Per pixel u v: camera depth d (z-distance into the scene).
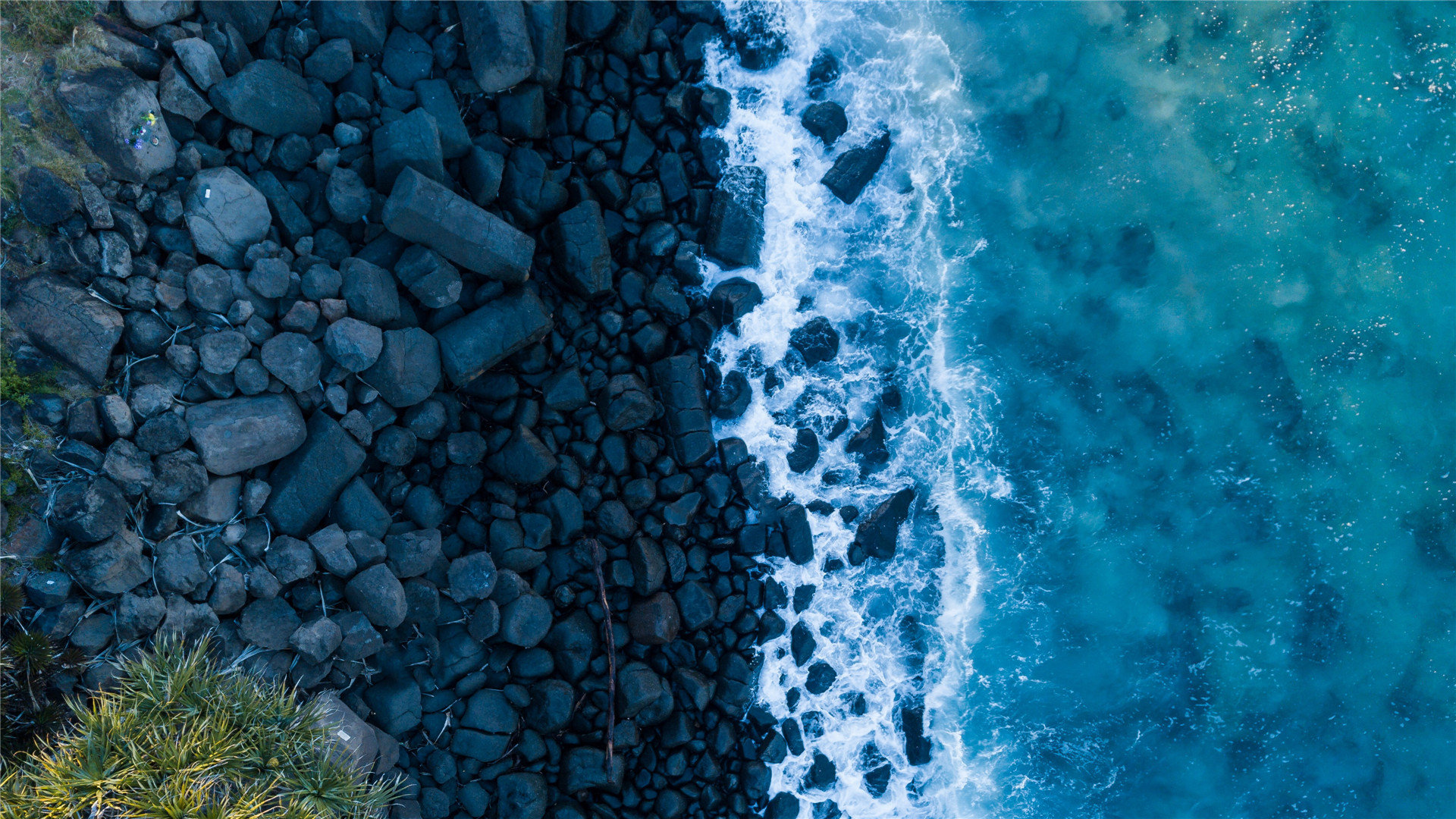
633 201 7.87
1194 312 8.50
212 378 6.17
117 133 5.71
